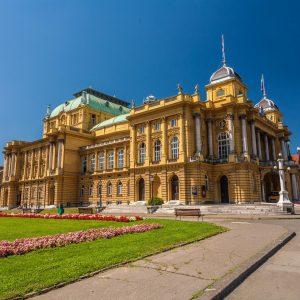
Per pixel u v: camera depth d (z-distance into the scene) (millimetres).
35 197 85688
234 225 25219
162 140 58688
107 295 7773
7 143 98875
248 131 60094
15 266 10242
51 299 7484
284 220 31688
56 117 98250
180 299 7496
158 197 56719
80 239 15859
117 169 70750
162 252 13258
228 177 54906
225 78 62406
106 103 96125
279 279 9875
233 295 8438
